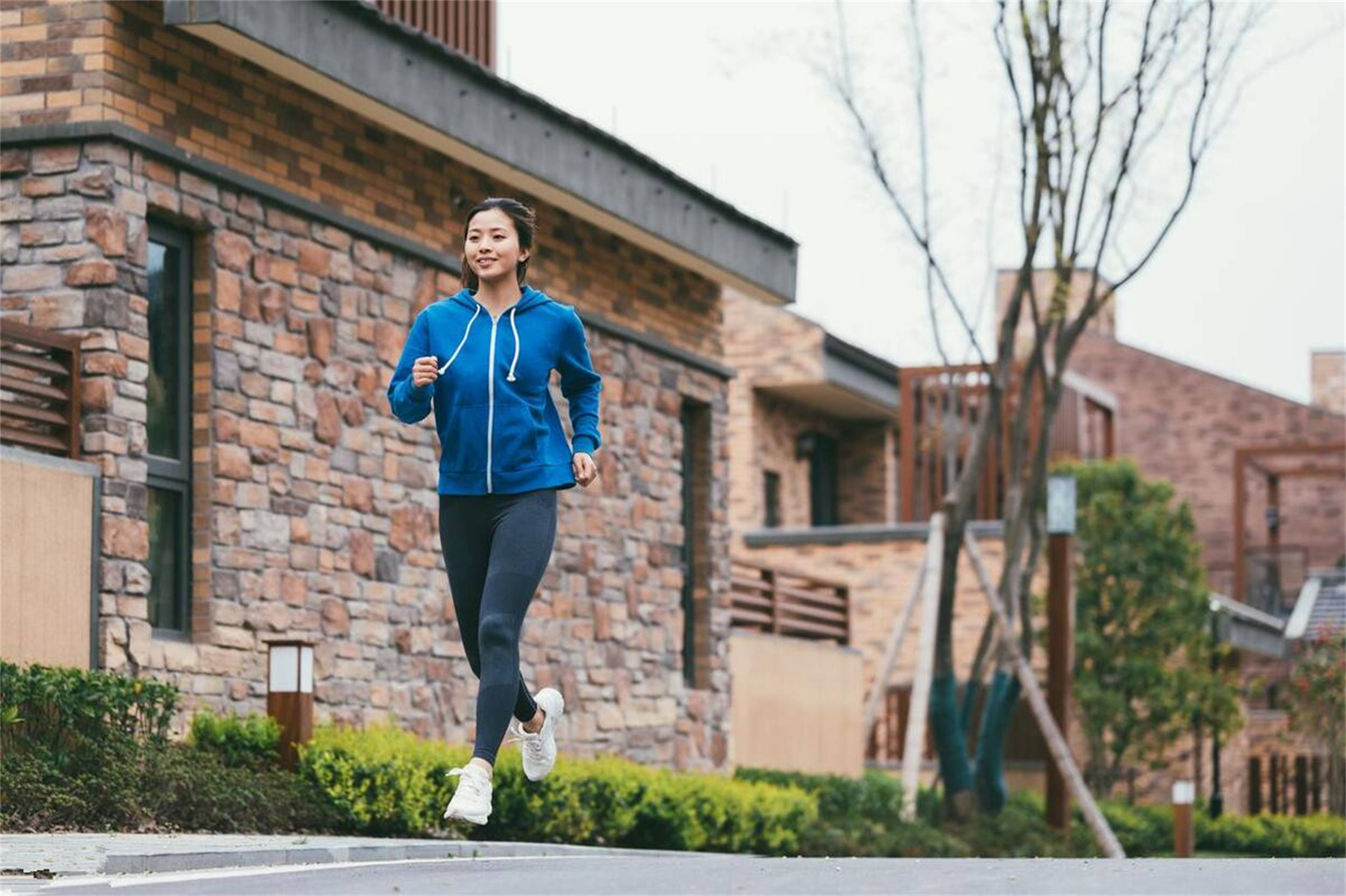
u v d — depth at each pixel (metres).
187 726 12.62
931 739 27.94
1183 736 31.94
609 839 14.84
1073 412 33.56
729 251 18.72
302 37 12.98
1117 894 5.52
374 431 14.63
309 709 12.61
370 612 14.48
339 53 13.35
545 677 16.48
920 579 20.91
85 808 10.48
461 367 6.87
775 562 28.28
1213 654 31.05
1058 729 20.91
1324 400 49.34
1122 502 30.05
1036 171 19.08
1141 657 29.45
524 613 6.79
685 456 19.39
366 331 14.57
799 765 21.38
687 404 19.39
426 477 15.22
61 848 8.27
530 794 13.59
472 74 14.77
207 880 6.43
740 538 28.39
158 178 12.71
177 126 12.95
